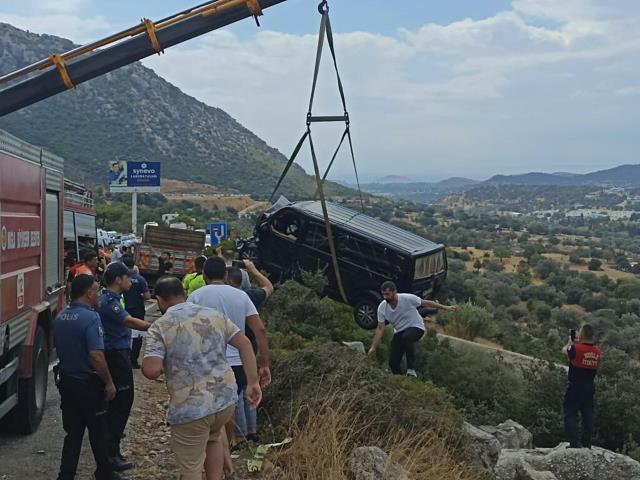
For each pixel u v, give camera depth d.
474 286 45.44
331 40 10.25
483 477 7.92
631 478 8.63
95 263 11.08
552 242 124.69
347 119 11.01
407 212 136.25
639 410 13.27
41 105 136.50
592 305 56.06
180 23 9.38
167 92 172.25
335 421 6.89
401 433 7.35
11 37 153.00
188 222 67.44
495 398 13.71
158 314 18.12
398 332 11.38
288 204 17.73
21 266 7.64
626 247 127.56
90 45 9.27
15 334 7.27
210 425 4.98
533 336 33.94
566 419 11.12
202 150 157.88
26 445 7.55
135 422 8.30
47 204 9.11
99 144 134.50
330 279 17.02
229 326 5.21
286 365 8.31
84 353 5.94
